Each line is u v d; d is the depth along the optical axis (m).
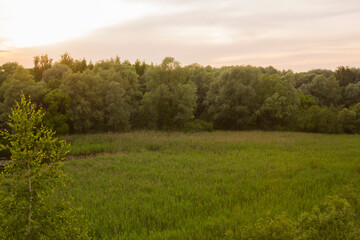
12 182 6.05
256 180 16.28
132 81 52.56
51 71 54.31
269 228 6.67
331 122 46.09
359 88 70.25
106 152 29.75
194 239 9.05
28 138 6.16
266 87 56.03
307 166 19.50
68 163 23.12
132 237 9.26
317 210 7.45
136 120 50.78
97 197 13.76
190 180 16.83
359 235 6.68
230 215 11.05
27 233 5.86
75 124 38.94
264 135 39.88
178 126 45.19
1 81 45.84
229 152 26.73
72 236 6.23
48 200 13.19
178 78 45.75
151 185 15.79
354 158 20.91
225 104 51.66
